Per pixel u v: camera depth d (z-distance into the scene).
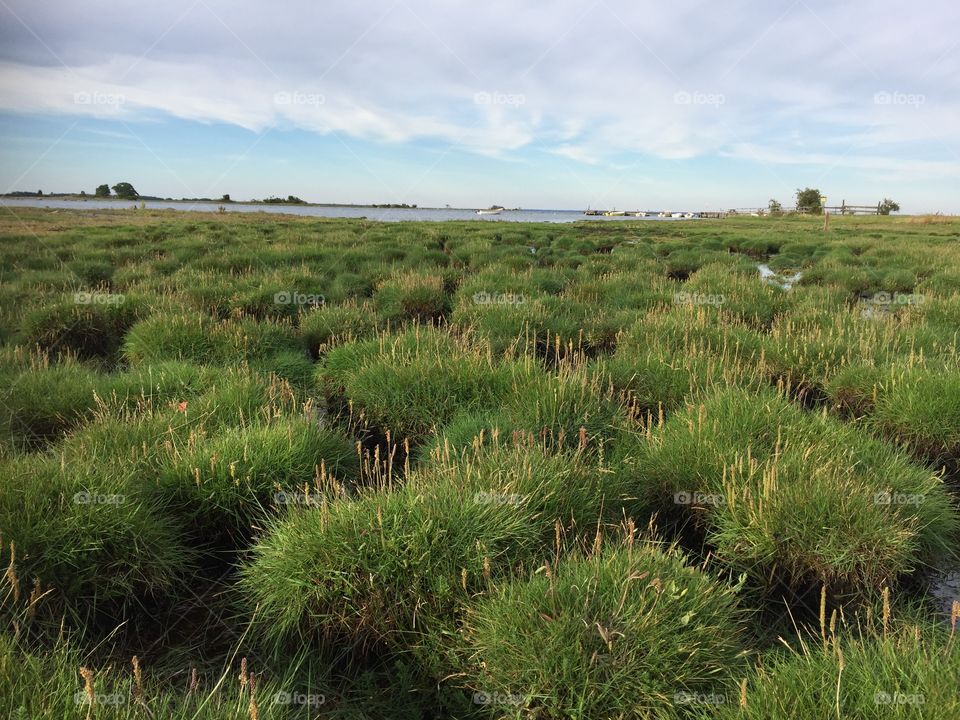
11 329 9.55
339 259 18.31
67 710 2.58
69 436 5.54
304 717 3.08
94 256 17.70
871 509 4.05
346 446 5.57
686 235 37.78
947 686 2.65
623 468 5.18
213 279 13.42
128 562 3.83
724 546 4.28
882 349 7.95
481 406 6.43
